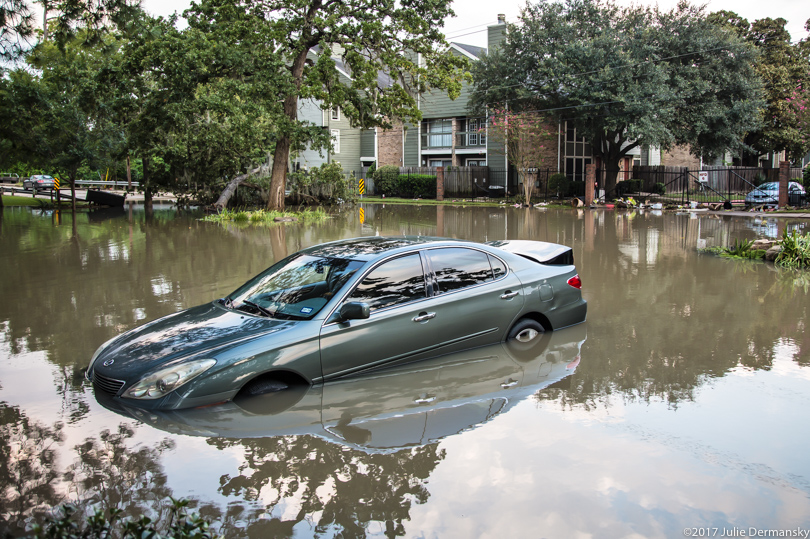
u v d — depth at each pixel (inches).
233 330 190.2
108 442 155.2
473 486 134.4
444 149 1771.7
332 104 1115.3
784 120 1643.7
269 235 721.0
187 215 1095.6
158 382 172.9
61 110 1187.3
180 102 976.9
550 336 254.5
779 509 125.9
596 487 134.2
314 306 198.1
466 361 219.1
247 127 996.6
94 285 386.9
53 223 894.4
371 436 159.0
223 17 1034.7
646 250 561.0
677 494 131.5
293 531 117.4
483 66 1440.7
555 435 160.2
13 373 213.5
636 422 168.7
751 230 755.4
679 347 243.8
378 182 1839.3
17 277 420.5
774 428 165.2
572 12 1338.6
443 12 1064.8
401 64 1071.0
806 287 374.0
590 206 1314.0
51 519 118.8
